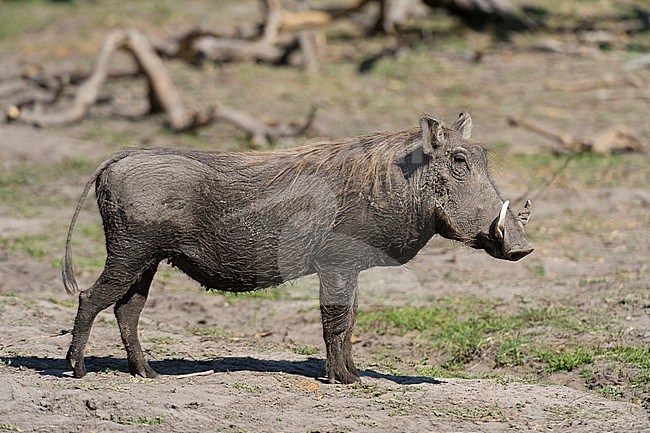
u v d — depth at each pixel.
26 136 50.22
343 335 21.16
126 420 18.67
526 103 57.53
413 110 56.62
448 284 31.36
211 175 20.17
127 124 54.34
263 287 20.95
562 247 35.25
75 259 33.50
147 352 23.91
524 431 18.75
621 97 58.38
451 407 20.12
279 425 18.58
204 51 65.38
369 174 20.31
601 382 22.55
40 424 18.50
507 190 42.34
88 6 85.88
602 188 42.94
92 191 43.09
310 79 63.50
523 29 72.62
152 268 20.77
